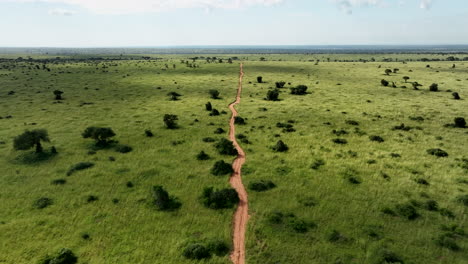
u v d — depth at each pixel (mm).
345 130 61719
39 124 64375
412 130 61000
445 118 69438
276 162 45812
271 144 53656
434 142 54062
